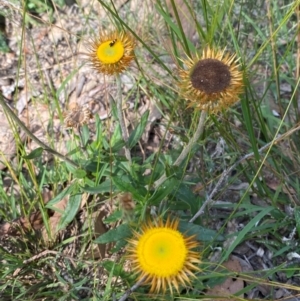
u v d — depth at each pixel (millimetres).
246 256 416
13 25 606
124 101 513
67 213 411
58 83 567
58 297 387
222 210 444
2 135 524
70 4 625
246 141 462
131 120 523
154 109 523
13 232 435
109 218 357
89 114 383
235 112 450
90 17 603
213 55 308
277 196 416
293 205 431
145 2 562
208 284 371
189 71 300
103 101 544
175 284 252
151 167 409
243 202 434
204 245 372
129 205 289
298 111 491
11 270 388
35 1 593
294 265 400
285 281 401
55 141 512
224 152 463
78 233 434
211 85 287
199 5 561
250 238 416
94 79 563
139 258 257
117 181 354
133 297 350
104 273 389
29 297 385
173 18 571
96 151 415
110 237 322
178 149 443
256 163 416
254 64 541
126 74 556
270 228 415
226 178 437
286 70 548
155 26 573
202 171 437
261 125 424
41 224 448
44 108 544
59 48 592
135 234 274
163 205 381
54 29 603
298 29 410
